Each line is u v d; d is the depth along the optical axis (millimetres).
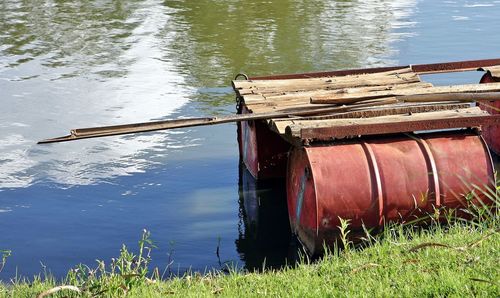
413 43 21562
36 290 7957
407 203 9305
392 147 9492
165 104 16500
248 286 7691
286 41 22031
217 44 21859
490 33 22609
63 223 11188
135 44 22125
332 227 9211
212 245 10336
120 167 13344
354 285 7129
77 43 22422
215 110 16000
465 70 12836
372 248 8422
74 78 18766
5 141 14531
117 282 7730
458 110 10125
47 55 21109
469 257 7418
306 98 11273
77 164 13477
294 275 7922
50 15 26453
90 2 28734
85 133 10078
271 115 10305
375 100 10531
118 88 17797
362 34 22828
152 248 10266
